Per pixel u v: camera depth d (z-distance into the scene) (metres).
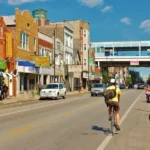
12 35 41.34
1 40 38.28
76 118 17.19
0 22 38.16
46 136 11.35
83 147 9.46
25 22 45.06
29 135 11.55
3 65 37.25
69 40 67.50
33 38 48.03
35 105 27.53
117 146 9.69
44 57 46.25
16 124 14.59
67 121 15.81
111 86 11.96
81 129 13.14
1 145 9.67
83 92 61.91
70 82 67.94
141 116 18.67
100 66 111.69
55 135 11.58
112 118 12.00
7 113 20.11
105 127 13.78
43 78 52.28
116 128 11.98
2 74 36.38
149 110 22.69
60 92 38.12
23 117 17.62
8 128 13.27
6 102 30.64
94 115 18.81
